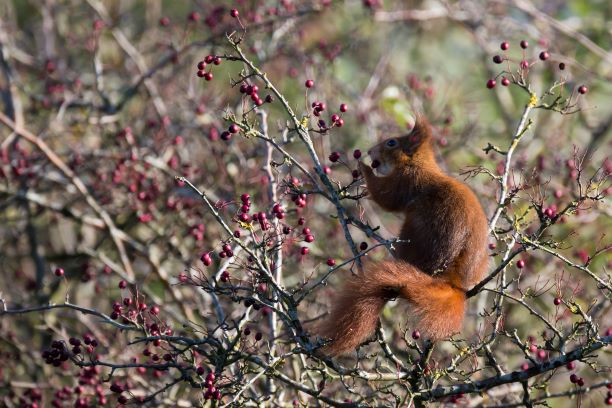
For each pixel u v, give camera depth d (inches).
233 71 641.6
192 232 484.7
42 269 547.8
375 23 682.2
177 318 457.4
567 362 339.0
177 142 526.3
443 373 346.3
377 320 352.5
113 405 435.2
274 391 378.0
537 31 647.8
